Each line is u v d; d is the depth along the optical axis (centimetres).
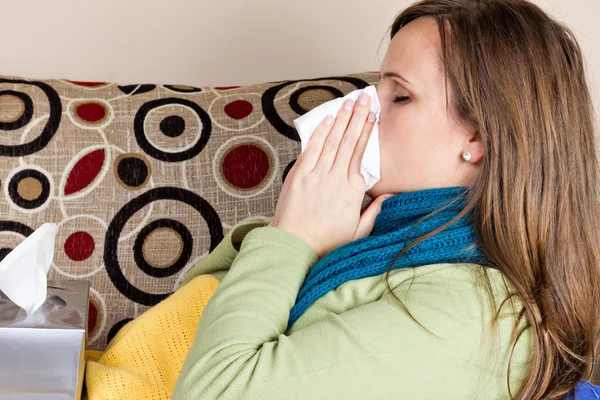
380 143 95
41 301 109
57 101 148
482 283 84
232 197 145
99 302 141
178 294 115
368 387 80
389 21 201
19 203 142
